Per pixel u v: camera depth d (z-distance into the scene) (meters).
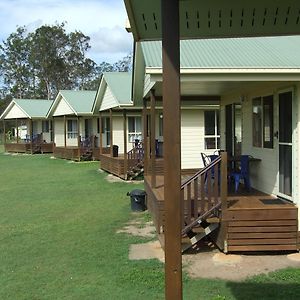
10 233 8.31
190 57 7.18
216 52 7.51
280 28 3.17
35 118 32.75
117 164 17.08
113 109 19.14
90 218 9.61
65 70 65.50
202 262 6.32
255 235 6.64
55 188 14.56
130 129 24.16
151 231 8.27
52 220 9.48
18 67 65.31
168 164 2.67
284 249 6.65
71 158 26.09
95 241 7.58
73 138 30.34
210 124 16.94
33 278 5.73
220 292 5.10
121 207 10.87
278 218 6.65
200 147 16.92
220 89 9.15
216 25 3.10
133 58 10.46
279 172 7.42
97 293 5.15
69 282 5.55
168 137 2.65
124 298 4.98
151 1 2.69
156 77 7.12
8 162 25.59
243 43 8.05
